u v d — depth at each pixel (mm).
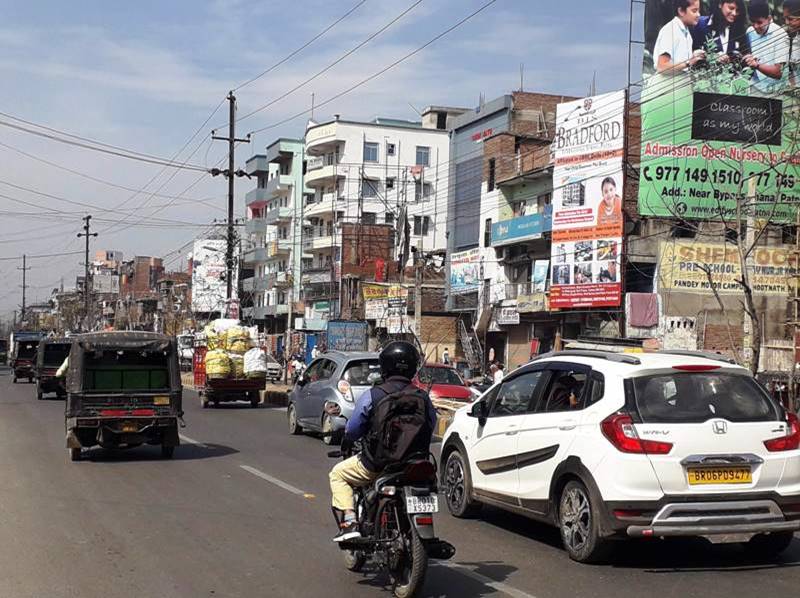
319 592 6598
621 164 35031
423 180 70000
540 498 8117
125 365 15594
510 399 9055
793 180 34281
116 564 7383
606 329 35312
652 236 35156
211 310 64438
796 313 29359
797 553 8172
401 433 6418
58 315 130750
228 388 27328
